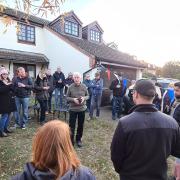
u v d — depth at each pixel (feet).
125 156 8.65
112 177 18.89
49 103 36.35
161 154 8.36
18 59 56.75
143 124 8.38
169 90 33.76
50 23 68.54
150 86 8.68
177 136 8.71
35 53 64.23
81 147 24.43
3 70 25.21
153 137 8.32
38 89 30.58
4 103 25.18
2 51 56.34
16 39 60.03
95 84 37.32
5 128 26.58
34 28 64.13
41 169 5.59
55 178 5.46
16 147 22.91
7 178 17.70
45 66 65.10
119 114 38.78
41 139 5.76
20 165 19.67
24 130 28.04
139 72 75.15
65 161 5.62
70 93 23.62
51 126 5.86
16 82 28.12
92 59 58.54
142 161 8.34
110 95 48.47
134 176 8.39
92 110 36.52
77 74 23.43
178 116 14.20
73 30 71.00
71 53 62.18
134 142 8.32
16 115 28.86
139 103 8.75
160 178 8.38
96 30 79.30
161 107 33.78
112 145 8.75
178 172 15.47
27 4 14.60
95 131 30.42
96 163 20.98
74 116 23.63
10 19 15.99
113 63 63.26
